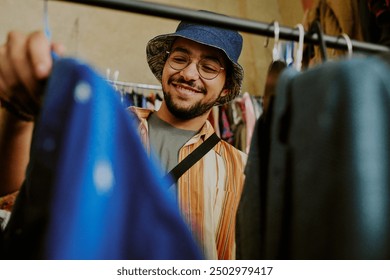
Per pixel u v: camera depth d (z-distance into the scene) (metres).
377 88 0.32
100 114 0.33
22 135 0.42
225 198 0.82
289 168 0.38
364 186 0.30
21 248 0.36
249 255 0.45
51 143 0.32
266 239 0.40
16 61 0.36
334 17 1.30
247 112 1.49
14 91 0.37
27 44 0.36
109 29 2.12
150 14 0.42
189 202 0.78
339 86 0.32
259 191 0.45
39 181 0.33
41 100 0.37
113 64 2.09
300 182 0.36
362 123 0.31
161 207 0.33
